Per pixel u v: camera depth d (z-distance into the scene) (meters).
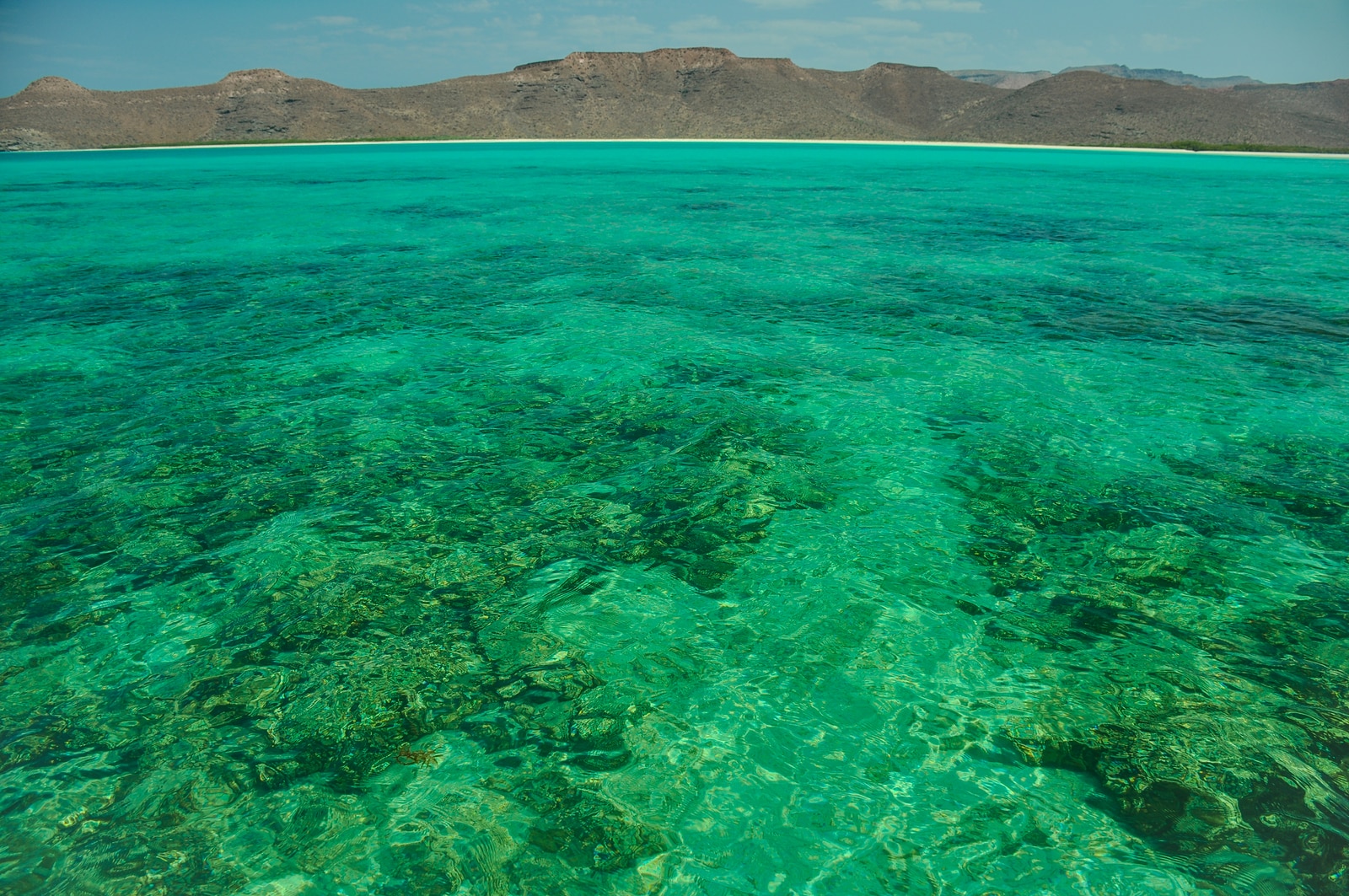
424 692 3.33
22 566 4.27
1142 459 5.64
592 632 3.74
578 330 9.11
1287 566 4.27
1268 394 6.92
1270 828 2.62
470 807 2.76
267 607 3.92
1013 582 4.16
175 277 12.16
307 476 5.40
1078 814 2.70
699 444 5.91
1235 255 13.87
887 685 3.38
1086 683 3.38
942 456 5.71
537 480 5.35
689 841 2.61
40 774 2.90
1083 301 10.51
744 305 10.35
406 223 18.25
